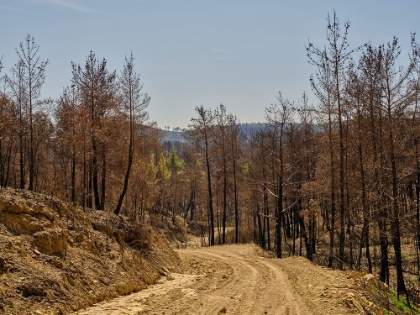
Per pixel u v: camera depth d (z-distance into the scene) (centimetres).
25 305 884
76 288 1113
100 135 2303
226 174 4072
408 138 2059
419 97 1872
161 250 2072
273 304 1188
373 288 1538
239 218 5662
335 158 2219
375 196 1959
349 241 2086
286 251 3725
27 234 1198
